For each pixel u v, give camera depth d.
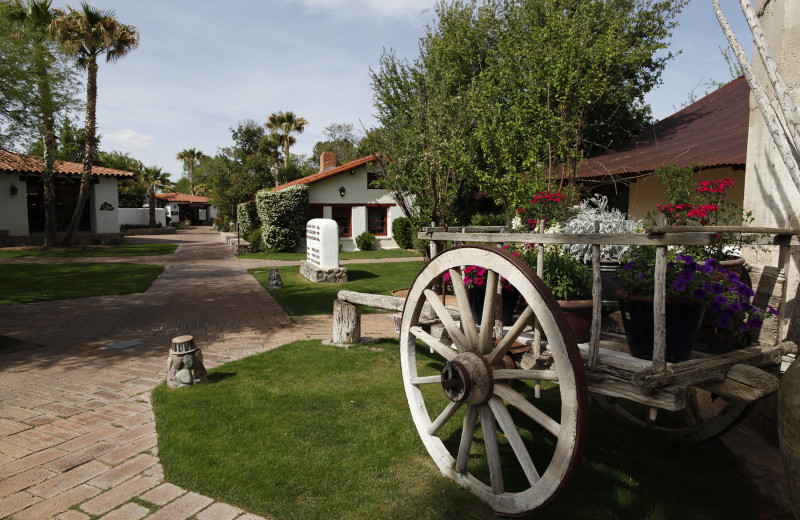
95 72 19.42
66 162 22.92
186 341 4.34
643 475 2.82
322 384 4.41
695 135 9.40
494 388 2.42
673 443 3.21
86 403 3.95
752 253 3.53
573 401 1.98
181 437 3.28
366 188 21.12
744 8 2.24
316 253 12.49
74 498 2.59
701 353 2.31
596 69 8.11
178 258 17.64
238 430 3.41
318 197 20.69
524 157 8.01
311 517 2.43
